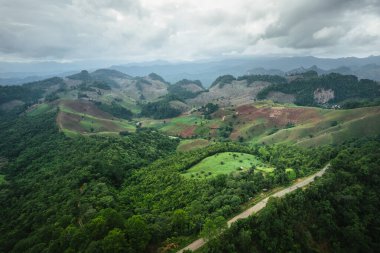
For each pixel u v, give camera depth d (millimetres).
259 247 79312
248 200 103812
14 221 122000
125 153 191250
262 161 162625
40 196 140000
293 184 117062
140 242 76250
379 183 114250
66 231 90125
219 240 74750
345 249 91812
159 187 134625
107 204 111438
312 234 90750
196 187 119312
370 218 100062
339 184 109188
